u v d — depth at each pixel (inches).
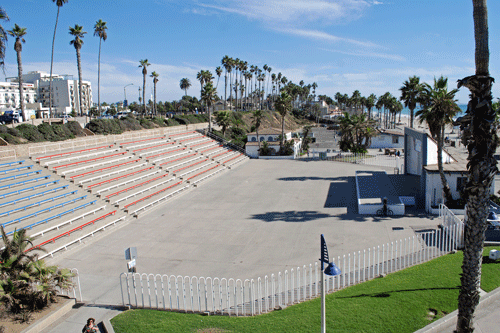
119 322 465.4
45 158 1205.7
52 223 854.5
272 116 4940.9
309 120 6269.7
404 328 402.3
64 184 1079.6
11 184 970.1
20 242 512.1
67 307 511.5
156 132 2063.2
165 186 1358.3
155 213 1092.5
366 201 1045.8
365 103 4739.2
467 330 373.4
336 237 789.9
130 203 1109.1
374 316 431.5
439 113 900.0
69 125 1551.4
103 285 601.3
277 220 954.1
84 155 1358.3
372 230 820.6
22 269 502.3
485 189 357.1
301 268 636.7
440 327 402.3
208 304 512.4
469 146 368.2
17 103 5270.7
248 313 473.4
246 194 1301.7
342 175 1611.7
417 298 469.1
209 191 1386.6
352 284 541.6
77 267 692.7
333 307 464.8
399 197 1035.9
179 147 1982.0
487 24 341.7
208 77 3191.4
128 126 1918.1
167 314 483.2
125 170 1376.7
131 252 539.5
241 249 753.6
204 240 824.9
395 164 1887.3
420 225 836.6
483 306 454.9
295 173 1716.3
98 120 1716.3
